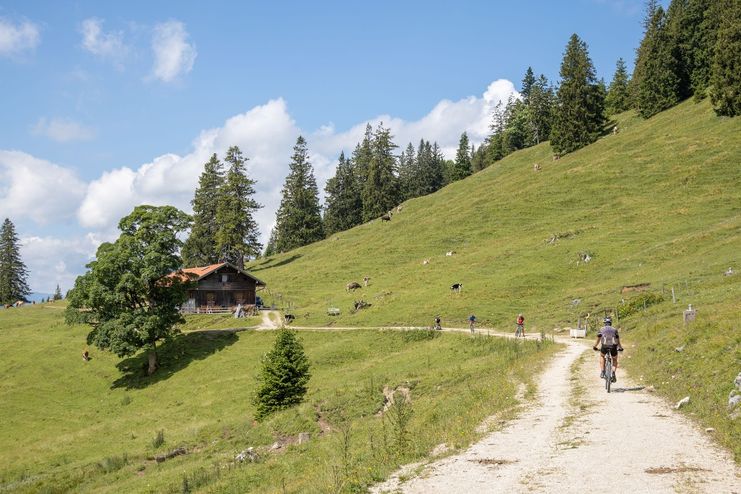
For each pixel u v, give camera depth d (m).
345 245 124.38
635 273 64.38
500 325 59.53
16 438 50.19
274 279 107.38
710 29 124.31
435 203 140.88
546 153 148.50
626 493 10.00
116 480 33.62
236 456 31.41
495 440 15.20
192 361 65.44
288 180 147.12
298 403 41.19
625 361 28.84
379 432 24.42
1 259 142.50
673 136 113.75
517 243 89.50
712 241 67.00
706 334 24.31
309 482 15.91
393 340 60.16
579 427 15.55
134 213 69.75
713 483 10.26
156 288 67.19
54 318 96.38
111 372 65.94
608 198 98.88
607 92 179.00
